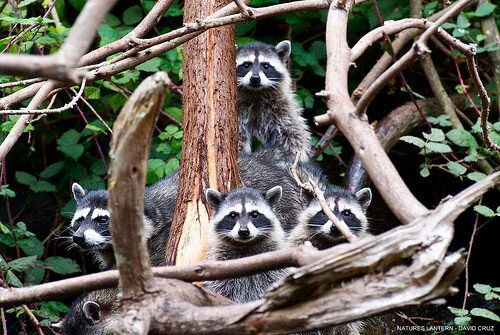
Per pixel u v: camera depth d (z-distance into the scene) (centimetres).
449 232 460
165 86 436
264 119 1201
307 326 477
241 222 833
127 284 510
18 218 1233
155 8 836
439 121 1047
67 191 1217
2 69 334
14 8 991
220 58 886
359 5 1198
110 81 1062
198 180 842
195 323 502
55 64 331
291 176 1048
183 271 546
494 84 1150
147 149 457
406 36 1121
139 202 471
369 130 530
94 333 869
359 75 1295
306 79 1343
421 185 1289
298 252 519
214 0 919
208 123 859
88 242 940
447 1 874
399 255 460
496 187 1053
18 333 1077
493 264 1215
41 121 1211
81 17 337
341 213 896
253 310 488
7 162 1253
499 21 1173
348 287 470
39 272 1070
